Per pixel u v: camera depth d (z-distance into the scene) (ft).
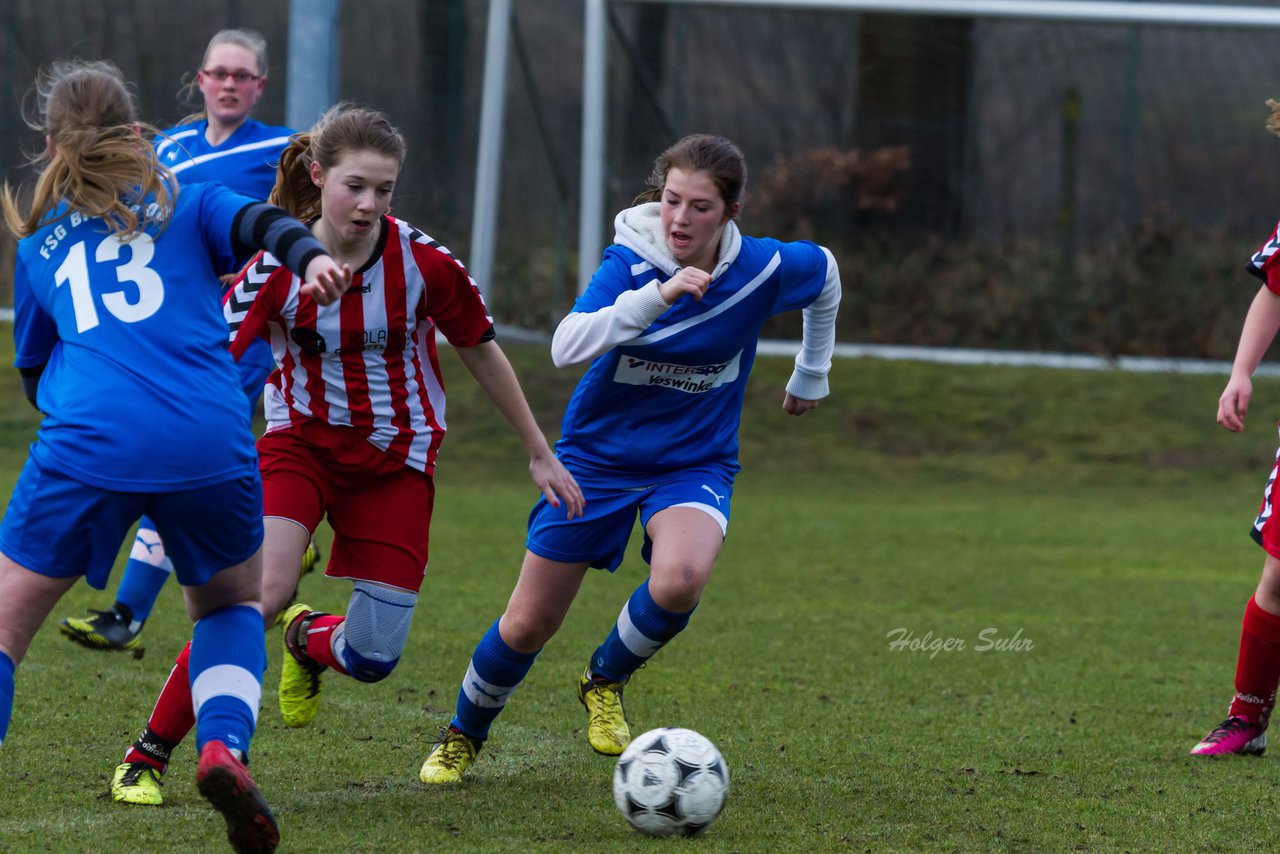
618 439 47.78
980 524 131.44
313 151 43.93
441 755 47.57
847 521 130.52
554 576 47.26
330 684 62.28
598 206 172.14
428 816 42.39
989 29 198.80
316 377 46.29
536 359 179.22
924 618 86.43
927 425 172.24
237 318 45.55
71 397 36.35
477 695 47.14
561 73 229.45
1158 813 45.32
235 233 37.29
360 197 42.96
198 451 36.35
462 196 196.13
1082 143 198.90
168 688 43.24
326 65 135.13
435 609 81.92
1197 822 44.27
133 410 35.99
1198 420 174.50
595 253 172.35
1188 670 73.61
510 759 50.88
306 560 58.80
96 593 83.56
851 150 198.29
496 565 99.04
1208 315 192.54
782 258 48.06
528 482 147.13
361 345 45.73
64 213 37.96
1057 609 91.45
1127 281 193.77
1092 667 73.61
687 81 202.28
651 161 193.36
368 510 46.96
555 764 50.24
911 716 60.44
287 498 46.03
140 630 66.90
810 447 165.37
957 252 196.95
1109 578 104.68
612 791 46.14
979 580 102.17
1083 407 177.37
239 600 39.60
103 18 207.10
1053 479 158.40
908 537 122.31
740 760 51.52
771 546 115.03
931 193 197.26
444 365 178.50
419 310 45.96
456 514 124.47
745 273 47.03
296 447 46.80
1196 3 206.18
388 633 46.91
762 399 176.35
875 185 196.54
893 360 189.47
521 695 61.82
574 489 44.88
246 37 69.77
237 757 36.45
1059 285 194.49
